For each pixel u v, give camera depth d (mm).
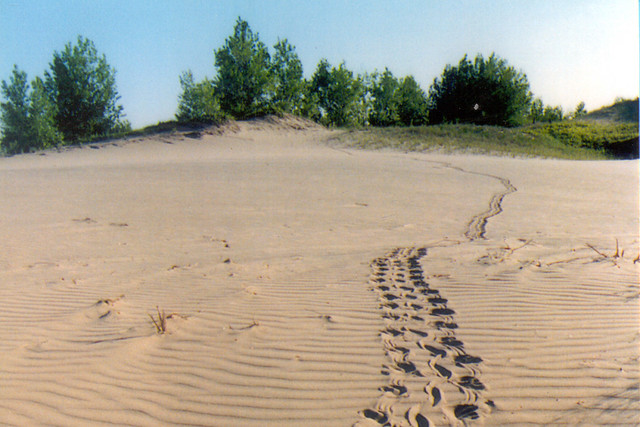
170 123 51281
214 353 5020
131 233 11867
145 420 3912
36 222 13125
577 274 7160
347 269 8227
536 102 91125
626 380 4160
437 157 35188
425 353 4871
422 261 8531
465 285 6906
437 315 5852
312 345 5152
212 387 4375
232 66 59781
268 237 11406
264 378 4500
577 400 3930
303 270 8289
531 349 4832
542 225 12539
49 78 56562
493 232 11602
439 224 12977
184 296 6902
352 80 68125
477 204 16516
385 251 9656
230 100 59969
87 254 9742
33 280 7875
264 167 26594
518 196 18344
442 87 73312
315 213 14734
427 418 3793
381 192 19047
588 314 5621
